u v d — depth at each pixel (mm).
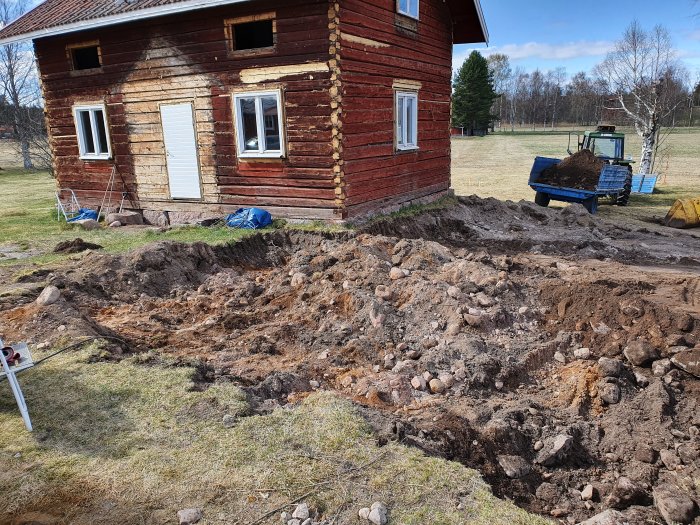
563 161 18781
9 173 33531
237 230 10914
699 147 46750
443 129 15539
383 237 9938
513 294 7340
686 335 6137
